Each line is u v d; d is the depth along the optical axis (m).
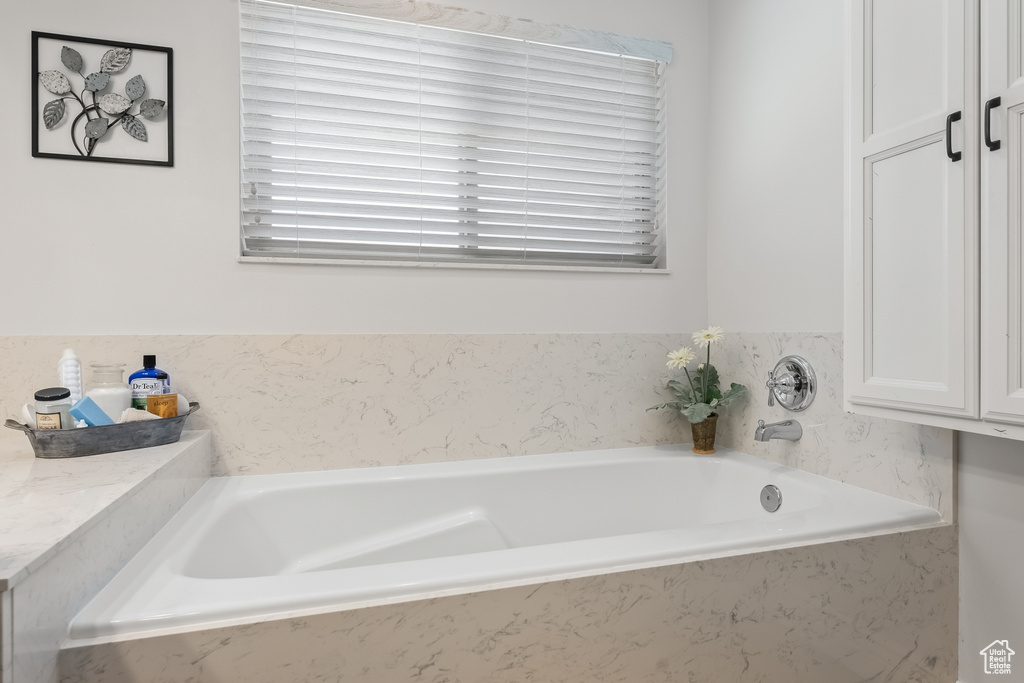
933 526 1.42
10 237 1.62
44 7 1.65
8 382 1.61
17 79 1.63
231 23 1.80
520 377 2.07
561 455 2.09
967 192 1.15
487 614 1.04
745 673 1.23
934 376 1.23
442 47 2.03
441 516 1.82
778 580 1.25
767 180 2.03
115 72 1.70
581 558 1.14
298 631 0.94
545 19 2.11
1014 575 1.32
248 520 1.58
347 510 1.74
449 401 1.99
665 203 2.30
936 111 1.21
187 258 1.76
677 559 1.19
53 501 1.01
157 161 1.73
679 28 2.31
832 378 1.75
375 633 0.98
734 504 1.95
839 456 1.73
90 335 1.67
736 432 2.15
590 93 2.24
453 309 2.01
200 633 0.90
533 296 2.11
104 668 0.85
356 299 1.91
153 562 1.10
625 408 2.21
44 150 1.64
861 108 1.39
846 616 1.32
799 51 1.89
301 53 1.88
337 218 1.95
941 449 1.46
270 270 1.83
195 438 1.62
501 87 2.11
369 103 1.95
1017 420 1.07
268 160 1.88
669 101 2.29
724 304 2.24
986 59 1.12
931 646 1.41
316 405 1.85
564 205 2.22
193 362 1.75
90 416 1.42
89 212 1.68
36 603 0.76
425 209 2.03
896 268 1.31
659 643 1.15
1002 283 1.09
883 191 1.34
